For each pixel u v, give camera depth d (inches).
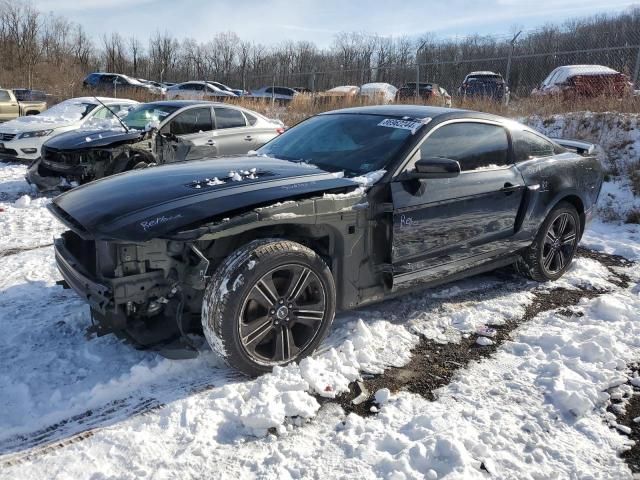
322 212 127.6
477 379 127.6
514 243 176.7
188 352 123.4
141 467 94.8
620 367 133.0
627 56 510.3
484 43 629.6
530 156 184.1
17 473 92.7
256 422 105.9
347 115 178.4
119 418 108.5
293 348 127.6
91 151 317.7
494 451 100.9
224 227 114.0
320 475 93.9
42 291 173.5
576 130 410.9
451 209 153.6
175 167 150.3
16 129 428.5
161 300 121.5
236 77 1358.3
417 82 599.2
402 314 163.0
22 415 108.8
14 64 1481.3
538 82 591.2
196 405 111.6
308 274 126.0
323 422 110.1
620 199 327.9
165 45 1987.0
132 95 963.3
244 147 355.9
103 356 131.1
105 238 111.8
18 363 127.9
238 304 115.9
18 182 368.8
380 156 147.6
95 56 1929.1
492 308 169.5
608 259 233.0
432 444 99.3
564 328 155.4
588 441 105.5
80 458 96.8
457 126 161.9
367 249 139.7
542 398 119.4
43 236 241.9
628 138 379.2
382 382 126.0
